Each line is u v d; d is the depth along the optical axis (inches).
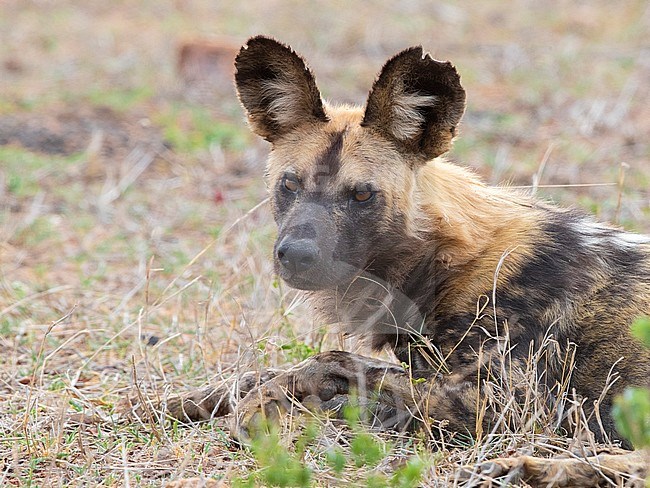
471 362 330.6
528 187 400.2
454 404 322.0
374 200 339.6
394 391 326.6
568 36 1130.0
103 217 647.8
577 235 351.9
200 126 824.3
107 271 557.6
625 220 577.0
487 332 326.3
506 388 320.8
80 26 1211.9
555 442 312.0
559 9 1243.8
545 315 335.6
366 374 330.3
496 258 340.5
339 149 344.8
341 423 331.0
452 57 1055.0
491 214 351.3
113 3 1330.0
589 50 1066.7
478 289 338.0
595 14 1210.0
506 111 872.3
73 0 1337.4
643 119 837.2
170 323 458.9
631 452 303.0
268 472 265.3
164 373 396.5
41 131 805.2
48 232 616.4
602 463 291.7
